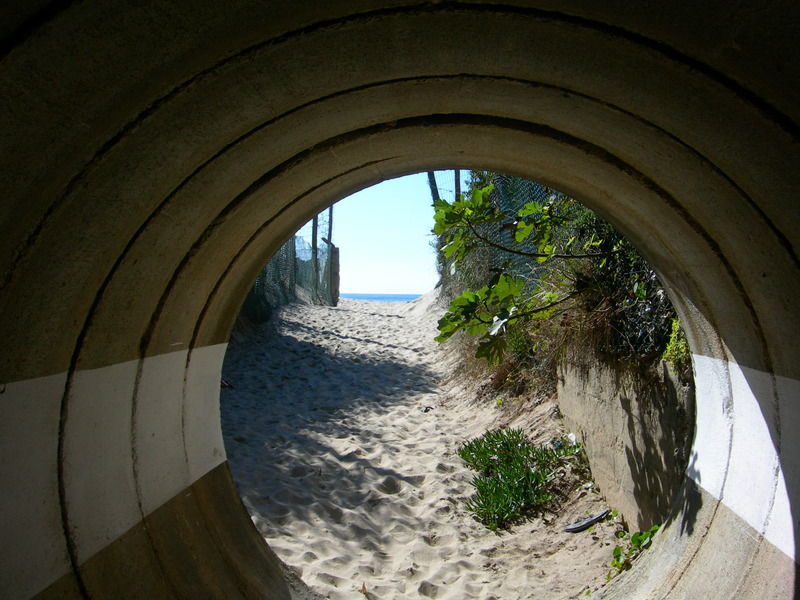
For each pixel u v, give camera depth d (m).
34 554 1.99
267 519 5.10
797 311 2.21
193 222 2.53
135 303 2.46
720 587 2.63
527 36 1.95
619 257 4.91
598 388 5.24
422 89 2.34
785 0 1.41
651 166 2.49
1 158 1.46
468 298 4.94
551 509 5.23
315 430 7.84
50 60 1.40
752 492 2.66
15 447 1.90
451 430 7.79
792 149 1.83
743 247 2.36
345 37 1.89
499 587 4.04
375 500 5.61
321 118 2.39
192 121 1.98
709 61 1.76
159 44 1.58
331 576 4.16
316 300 21.77
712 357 3.16
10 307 1.76
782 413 2.45
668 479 3.84
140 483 2.73
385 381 10.90
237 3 1.57
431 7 1.79
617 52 1.91
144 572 2.60
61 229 1.82
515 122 2.64
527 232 5.37
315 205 3.40
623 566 3.84
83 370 2.25
